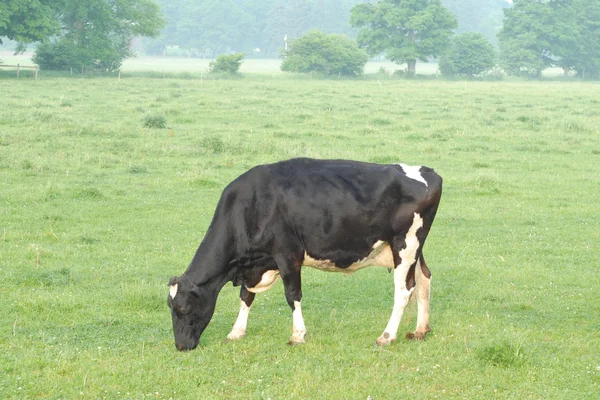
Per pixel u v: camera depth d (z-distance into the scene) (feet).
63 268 33.09
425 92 167.84
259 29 599.57
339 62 265.75
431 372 22.76
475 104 130.72
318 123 92.17
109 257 36.01
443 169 63.10
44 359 22.91
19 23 189.06
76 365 22.67
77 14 208.74
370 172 25.48
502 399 20.99
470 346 25.13
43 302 28.45
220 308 29.50
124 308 28.68
